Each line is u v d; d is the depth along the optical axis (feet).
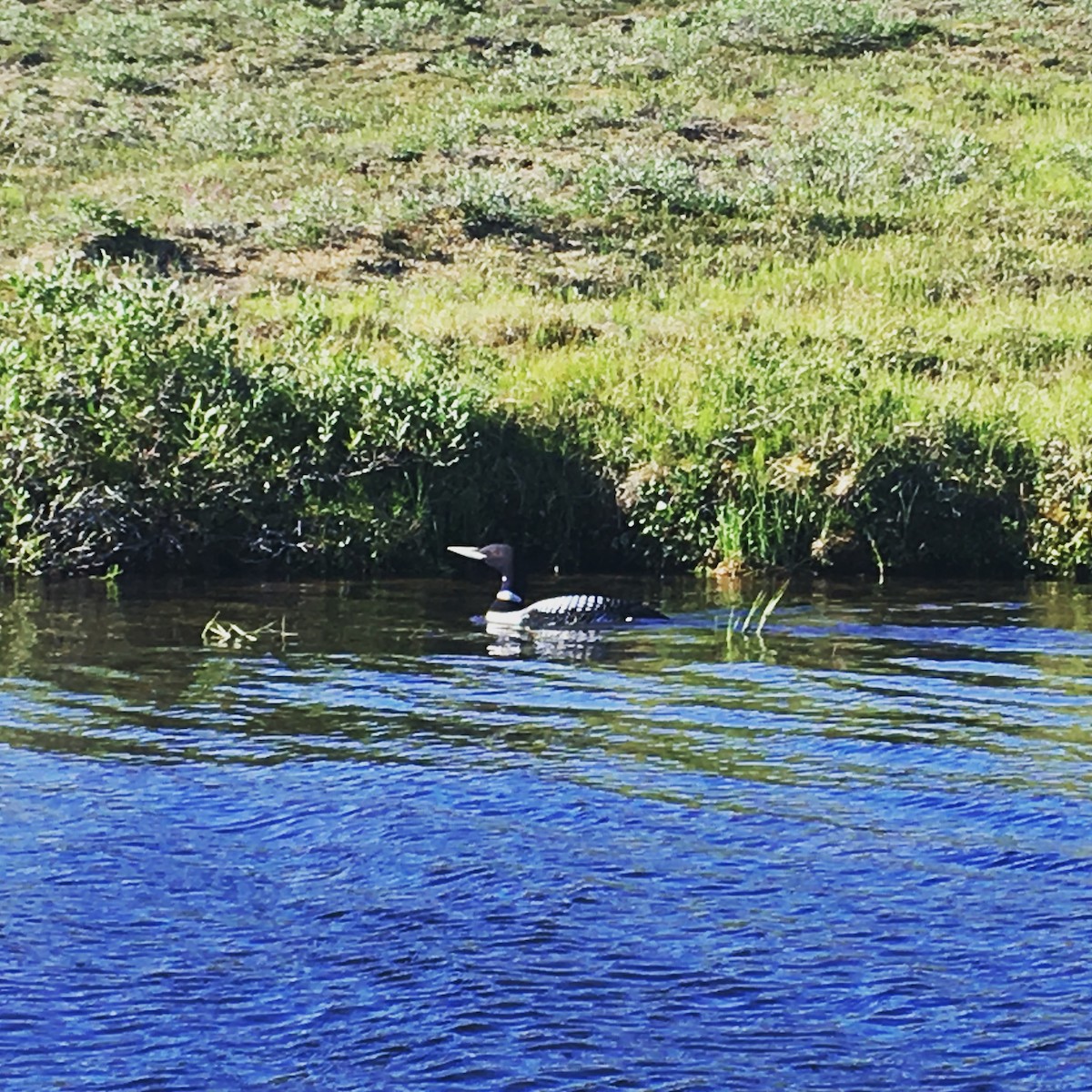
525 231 90.84
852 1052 23.44
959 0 140.05
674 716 38.52
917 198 98.02
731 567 57.16
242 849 29.68
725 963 25.79
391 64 123.95
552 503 58.23
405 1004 24.54
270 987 24.95
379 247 87.56
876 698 40.40
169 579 54.34
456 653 44.80
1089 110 114.01
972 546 58.34
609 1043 23.61
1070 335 76.43
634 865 29.22
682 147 105.19
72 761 34.32
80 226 85.81
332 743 35.99
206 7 138.00
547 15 137.08
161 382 57.00
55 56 125.29
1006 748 36.19
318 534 55.88
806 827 31.09
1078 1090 22.59
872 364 68.80
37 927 26.53
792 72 121.29
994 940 26.55
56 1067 22.94
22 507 53.78
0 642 44.80
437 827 30.83
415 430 58.29
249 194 95.35
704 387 63.46
